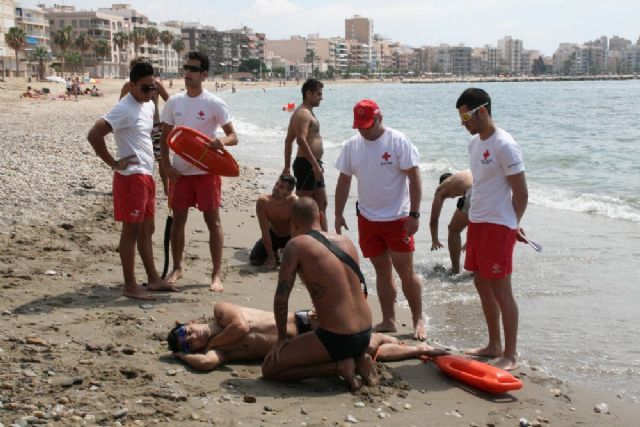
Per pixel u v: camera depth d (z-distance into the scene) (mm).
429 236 10570
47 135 23922
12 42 107625
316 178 8820
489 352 5953
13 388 4551
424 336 6434
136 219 6727
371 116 6102
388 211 6297
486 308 5898
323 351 4961
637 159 22719
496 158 5508
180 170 7332
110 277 7609
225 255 9234
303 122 8734
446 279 8406
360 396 4914
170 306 6699
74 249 8727
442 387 5223
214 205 7379
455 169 19500
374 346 5613
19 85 85625
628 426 4684
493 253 5582
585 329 6637
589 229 11305
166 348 5586
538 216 12602
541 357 5992
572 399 5125
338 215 6594
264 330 5395
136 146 6676
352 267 5027
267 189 15430
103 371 4953
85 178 13969
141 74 6531
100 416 4250
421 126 42438
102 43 145250
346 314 4938
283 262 5004
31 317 6094
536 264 8961
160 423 4234
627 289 7816
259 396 4789
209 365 5180
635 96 102688
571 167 21016
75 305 6531
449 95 125375
